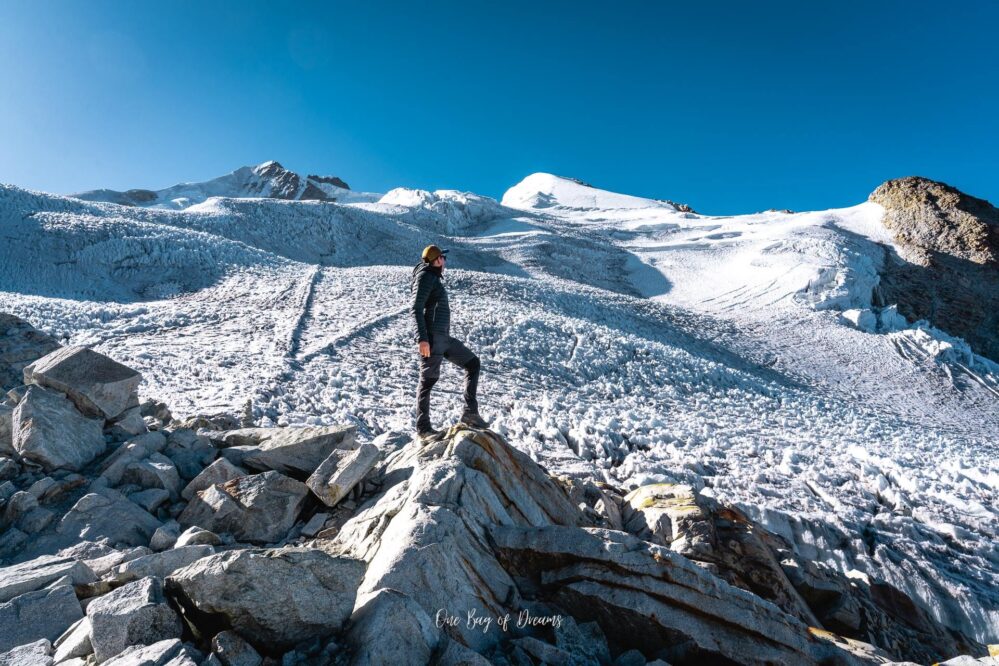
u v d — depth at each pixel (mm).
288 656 2955
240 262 43906
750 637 3902
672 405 22078
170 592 3121
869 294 75750
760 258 83562
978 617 8820
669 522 6918
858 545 10062
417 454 5641
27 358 7496
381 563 3686
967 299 83750
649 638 3959
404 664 2924
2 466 4883
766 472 13414
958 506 13047
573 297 51000
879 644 6594
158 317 25438
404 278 43656
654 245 103312
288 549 3277
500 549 4555
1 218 43750
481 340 26531
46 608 3182
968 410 38219
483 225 124062
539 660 3477
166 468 5320
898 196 117750
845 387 40250
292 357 19719
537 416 15617
